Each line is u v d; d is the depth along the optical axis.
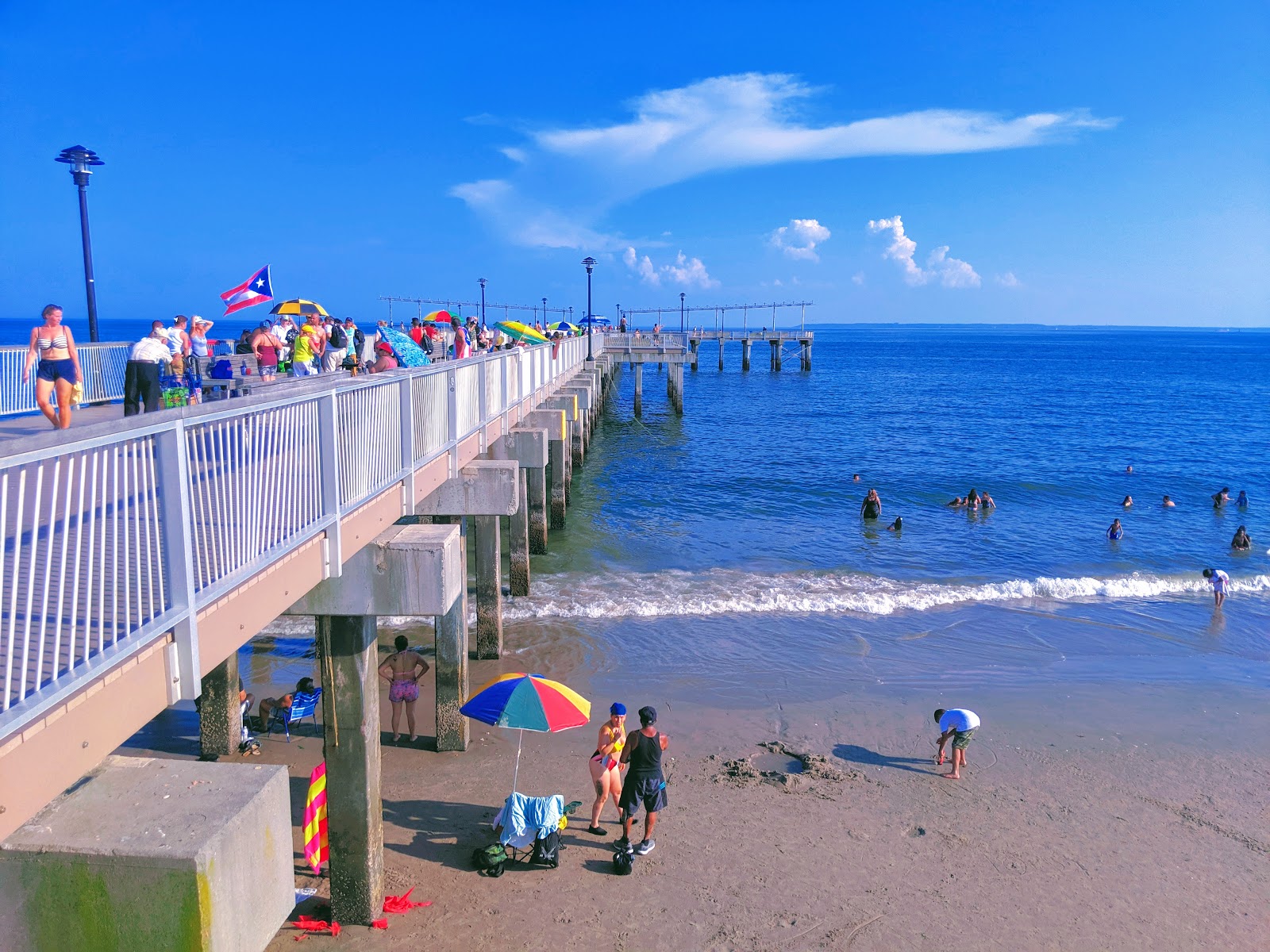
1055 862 8.57
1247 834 9.16
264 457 4.73
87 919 3.07
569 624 15.38
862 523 25.25
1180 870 8.48
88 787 3.47
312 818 7.73
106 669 3.18
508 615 15.80
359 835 7.12
